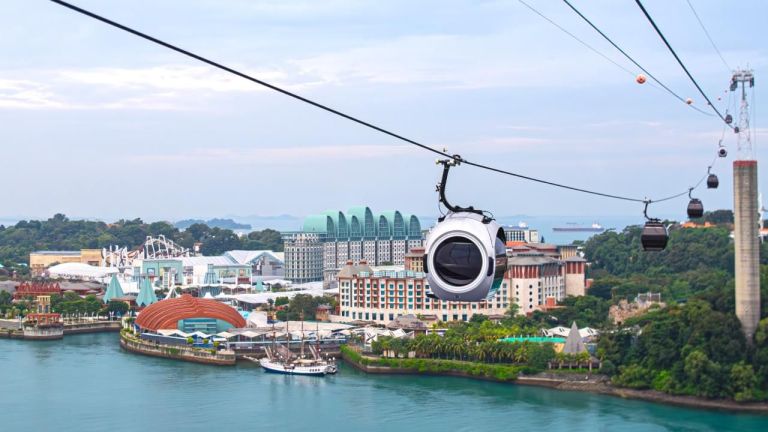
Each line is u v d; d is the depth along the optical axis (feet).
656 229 255.50
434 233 132.77
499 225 135.95
